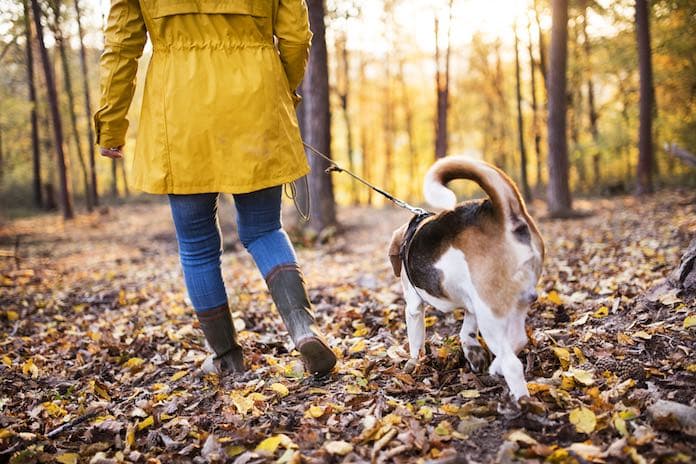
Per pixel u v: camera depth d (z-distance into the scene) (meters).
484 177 2.49
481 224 2.55
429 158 37.75
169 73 2.85
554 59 12.40
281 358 3.79
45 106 21.00
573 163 22.36
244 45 2.88
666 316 3.48
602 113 23.50
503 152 29.14
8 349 4.52
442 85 24.98
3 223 18.47
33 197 23.92
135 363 4.00
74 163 29.97
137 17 2.84
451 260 2.61
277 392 3.08
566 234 9.66
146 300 6.36
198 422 2.86
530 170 32.00
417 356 3.18
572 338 3.43
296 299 3.15
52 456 2.64
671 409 2.33
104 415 3.12
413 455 2.36
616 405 2.54
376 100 33.59
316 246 11.02
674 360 2.91
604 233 8.87
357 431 2.63
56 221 19.25
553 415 2.51
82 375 3.94
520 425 2.45
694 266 3.67
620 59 18.14
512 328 2.53
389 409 2.78
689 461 2.09
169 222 17.73
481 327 2.54
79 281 7.95
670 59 16.59
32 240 14.18
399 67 31.17
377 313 4.63
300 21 2.99
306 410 2.87
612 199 15.99
